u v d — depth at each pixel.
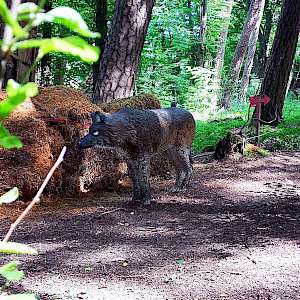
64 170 5.89
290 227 4.88
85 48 0.78
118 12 7.48
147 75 17.38
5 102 0.72
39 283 3.83
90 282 3.85
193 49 20.22
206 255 4.27
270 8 23.78
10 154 5.57
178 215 5.28
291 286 3.77
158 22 18.53
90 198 5.91
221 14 19.58
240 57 17.98
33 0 5.18
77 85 12.37
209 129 10.34
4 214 5.26
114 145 5.30
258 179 6.82
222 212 5.36
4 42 0.72
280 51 9.90
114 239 4.63
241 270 4.00
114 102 6.66
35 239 4.63
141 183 5.59
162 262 4.15
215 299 3.63
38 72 10.20
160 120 5.60
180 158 6.07
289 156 8.15
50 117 5.83
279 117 10.05
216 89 16.47
